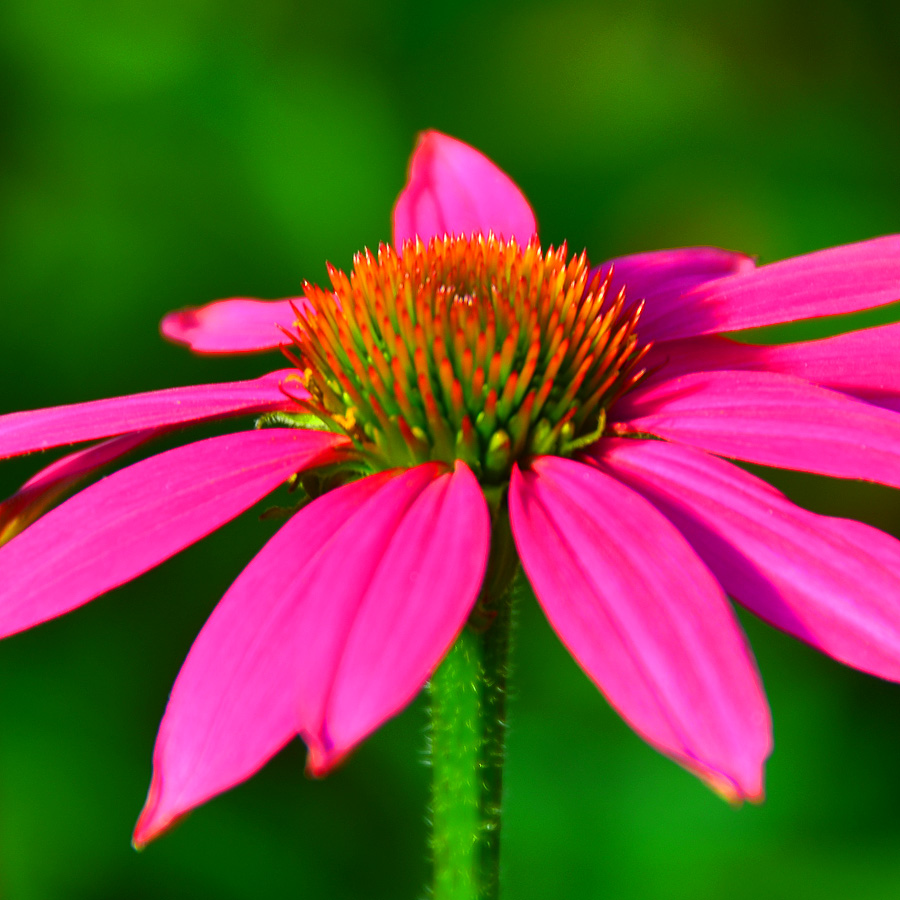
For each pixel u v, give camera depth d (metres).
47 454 0.61
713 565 0.41
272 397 0.45
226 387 0.45
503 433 0.43
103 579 0.42
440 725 0.43
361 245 0.75
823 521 0.42
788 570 0.41
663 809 0.54
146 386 0.68
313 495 0.43
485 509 0.41
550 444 0.43
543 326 0.43
